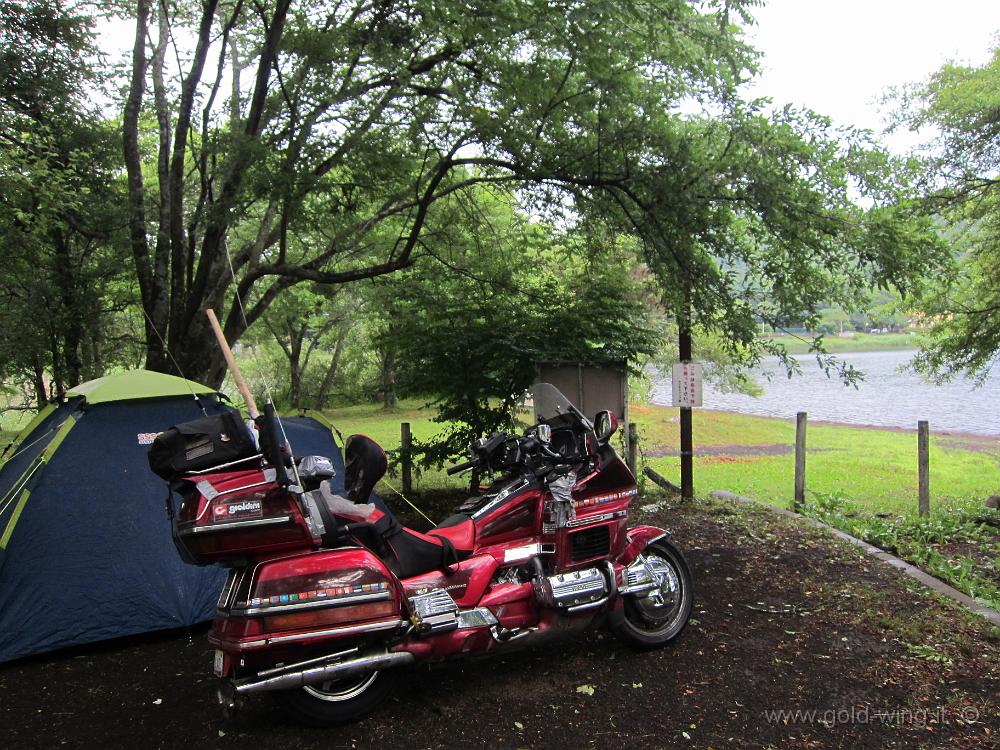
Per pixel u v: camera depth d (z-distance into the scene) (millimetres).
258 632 3396
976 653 4574
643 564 4555
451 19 6973
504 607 4059
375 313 14156
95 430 5445
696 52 7461
